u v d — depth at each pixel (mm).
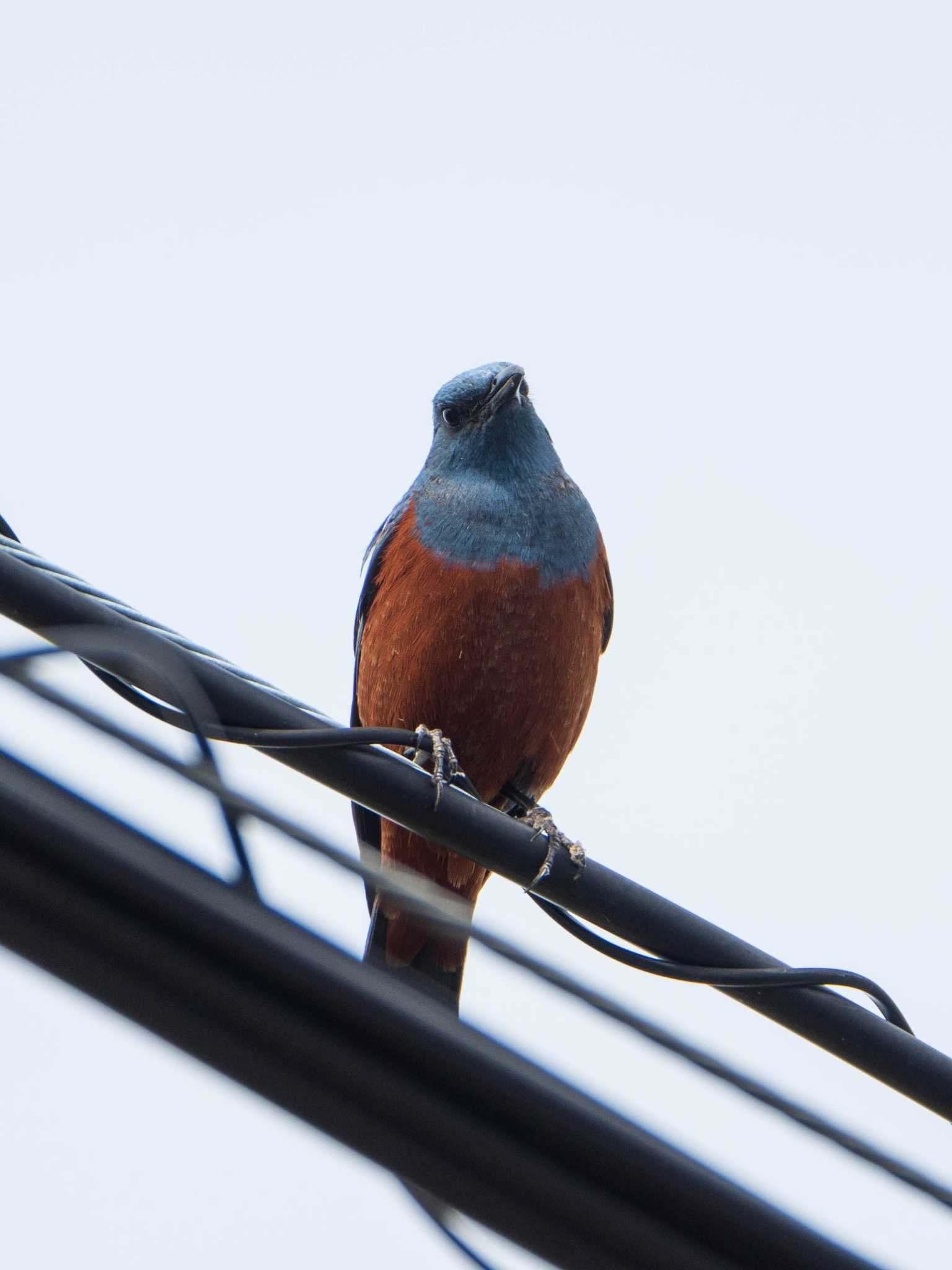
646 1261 6922
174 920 6117
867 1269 7285
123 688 8188
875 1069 9102
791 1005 9109
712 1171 7078
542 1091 6754
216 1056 6262
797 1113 7309
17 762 5980
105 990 6055
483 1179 6699
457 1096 6656
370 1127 6527
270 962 6273
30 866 5922
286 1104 6398
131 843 6062
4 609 7586
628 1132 6910
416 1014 6555
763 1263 7109
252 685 8570
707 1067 7156
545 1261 6848
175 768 6238
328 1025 6418
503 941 6859
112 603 8328
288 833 6363
